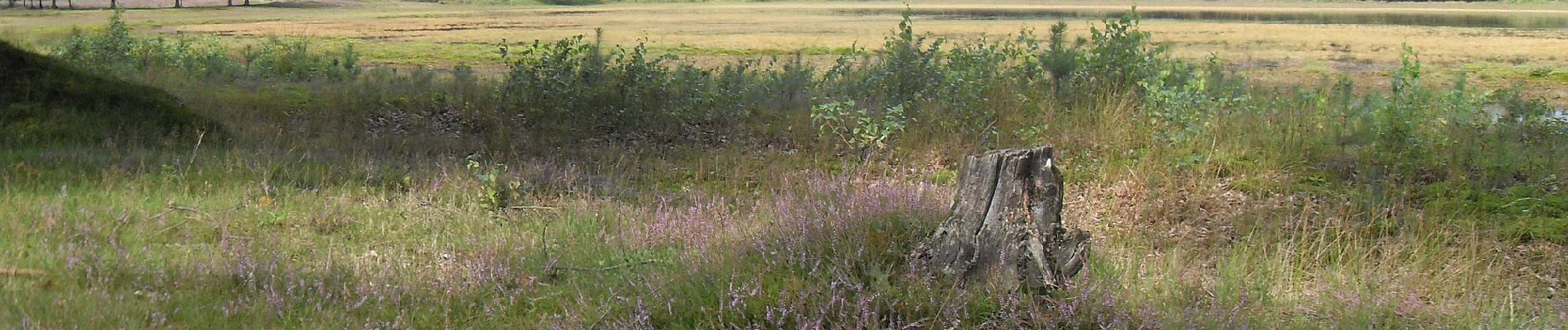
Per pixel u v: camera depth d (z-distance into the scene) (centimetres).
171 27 4238
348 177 798
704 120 1123
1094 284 479
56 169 767
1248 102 1088
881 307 450
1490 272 590
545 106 1118
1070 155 929
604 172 887
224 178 764
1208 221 710
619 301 480
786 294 452
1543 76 2145
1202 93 1048
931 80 1169
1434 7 8506
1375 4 9406
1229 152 890
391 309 483
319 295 487
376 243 608
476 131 1102
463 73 1623
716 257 518
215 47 2380
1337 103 1152
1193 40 3403
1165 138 921
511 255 557
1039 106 1069
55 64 1007
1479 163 843
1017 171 457
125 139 917
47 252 531
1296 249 634
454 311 487
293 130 1073
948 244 468
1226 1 10550
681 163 934
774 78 1401
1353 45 3161
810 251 504
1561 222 688
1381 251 632
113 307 450
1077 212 749
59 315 438
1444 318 519
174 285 496
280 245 579
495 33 4019
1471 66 2370
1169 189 779
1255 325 473
